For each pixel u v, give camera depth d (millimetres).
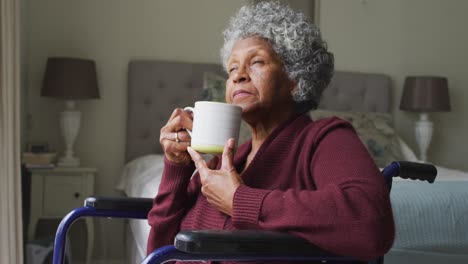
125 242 3830
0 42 2844
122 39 4102
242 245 933
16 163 2996
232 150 1104
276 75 1259
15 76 2977
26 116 3889
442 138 4797
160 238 1394
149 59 4145
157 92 4070
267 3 1330
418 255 1901
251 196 1024
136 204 1463
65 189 3678
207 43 4242
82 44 4027
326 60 1298
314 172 1090
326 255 976
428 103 4344
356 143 1090
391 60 4645
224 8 4262
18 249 3000
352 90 4469
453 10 4746
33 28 3945
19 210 3002
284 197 1006
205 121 1128
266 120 1301
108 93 4074
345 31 4555
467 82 4770
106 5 4070
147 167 3387
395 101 4660
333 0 4527
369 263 1207
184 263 1276
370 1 4594
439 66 4734
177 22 4191
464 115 4797
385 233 952
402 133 4672
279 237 954
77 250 4004
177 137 1323
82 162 4035
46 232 3971
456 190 2035
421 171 1290
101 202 1438
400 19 4652
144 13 4137
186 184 1390
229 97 1290
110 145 4078
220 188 1066
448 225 1930
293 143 1211
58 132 3975
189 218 1347
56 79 3629
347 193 968
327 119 1193
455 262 1928
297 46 1253
